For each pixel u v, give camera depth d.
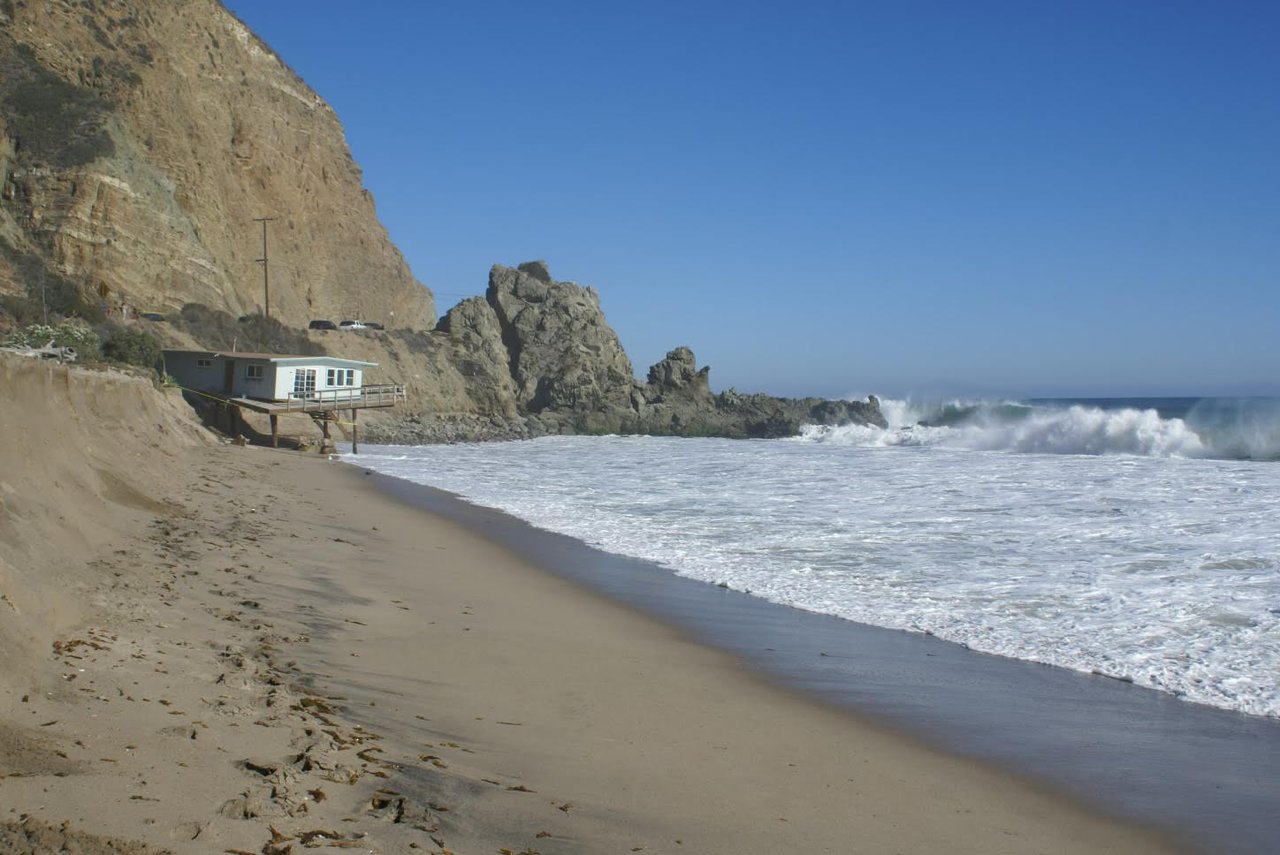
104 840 4.21
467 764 6.62
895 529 21.22
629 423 76.44
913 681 10.27
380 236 84.75
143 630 8.23
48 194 52.53
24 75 56.50
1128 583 15.20
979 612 13.48
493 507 25.72
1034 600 14.16
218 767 5.43
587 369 80.12
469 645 10.70
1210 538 19.45
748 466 40.69
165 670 7.11
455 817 5.54
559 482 33.38
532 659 10.35
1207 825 6.68
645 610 13.62
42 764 4.90
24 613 6.99
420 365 72.00
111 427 21.59
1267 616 12.90
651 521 22.81
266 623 10.08
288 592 12.10
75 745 5.25
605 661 10.55
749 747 7.88
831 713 9.09
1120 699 9.70
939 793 7.12
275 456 37.62
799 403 79.12
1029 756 8.03
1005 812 6.81
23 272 48.28
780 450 55.19
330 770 5.80
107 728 5.62
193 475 23.81
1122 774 7.64
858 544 19.28
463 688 8.88
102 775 4.93
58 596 7.91
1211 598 14.02
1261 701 9.59
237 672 7.64
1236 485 29.22
